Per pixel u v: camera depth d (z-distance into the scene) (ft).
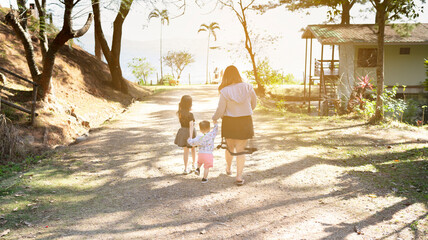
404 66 63.67
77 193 16.99
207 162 17.44
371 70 63.87
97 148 26.08
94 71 57.16
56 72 45.39
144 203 15.42
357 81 63.67
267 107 52.44
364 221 12.75
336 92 63.16
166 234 12.33
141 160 22.53
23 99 32.32
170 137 29.27
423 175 18.11
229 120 15.98
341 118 39.81
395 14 39.93
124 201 15.76
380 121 35.60
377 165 20.66
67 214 14.43
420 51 63.26
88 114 39.17
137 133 31.12
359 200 14.83
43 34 35.68
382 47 34.96
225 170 19.79
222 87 15.98
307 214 13.55
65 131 30.50
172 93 70.03
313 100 76.59
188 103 18.83
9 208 15.07
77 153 24.80
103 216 14.15
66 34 32.76
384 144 26.89
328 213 13.57
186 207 14.73
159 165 21.26
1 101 27.32
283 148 25.04
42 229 12.99
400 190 15.93
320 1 49.62
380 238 11.41
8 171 21.01
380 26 34.78
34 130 28.17
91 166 21.56
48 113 31.63
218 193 16.17
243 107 15.85
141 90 70.23
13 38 44.50
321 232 11.96
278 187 16.75
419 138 28.76
